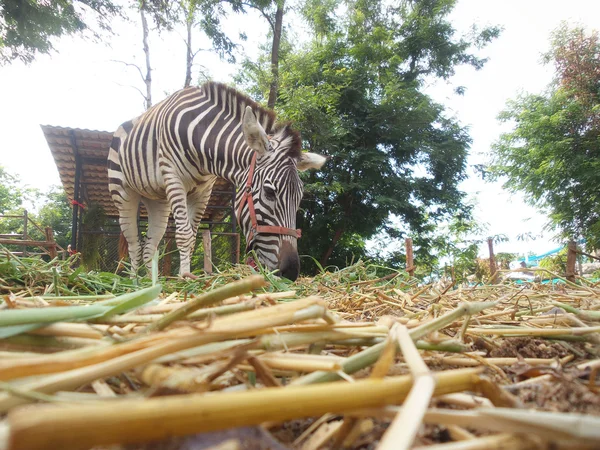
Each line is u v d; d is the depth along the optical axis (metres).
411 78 17.47
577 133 15.06
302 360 0.87
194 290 2.56
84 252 7.39
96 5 10.04
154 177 5.08
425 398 0.55
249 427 0.59
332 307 2.08
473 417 0.57
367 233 14.24
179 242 4.66
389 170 14.14
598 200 14.44
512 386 0.92
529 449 0.49
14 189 39.00
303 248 13.96
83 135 7.61
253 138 4.21
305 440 0.77
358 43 15.95
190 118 4.71
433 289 2.46
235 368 0.93
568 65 16.41
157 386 0.67
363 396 0.57
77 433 0.40
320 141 13.19
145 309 1.25
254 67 15.30
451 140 15.35
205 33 13.22
